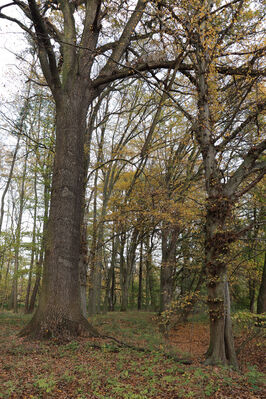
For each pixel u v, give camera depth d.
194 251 14.33
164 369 6.35
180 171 15.52
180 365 6.83
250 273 13.75
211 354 7.64
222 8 8.76
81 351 7.13
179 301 9.06
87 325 8.63
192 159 15.57
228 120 9.67
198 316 19.84
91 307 18.86
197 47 9.05
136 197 12.91
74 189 9.38
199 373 6.09
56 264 8.70
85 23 10.55
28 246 16.67
